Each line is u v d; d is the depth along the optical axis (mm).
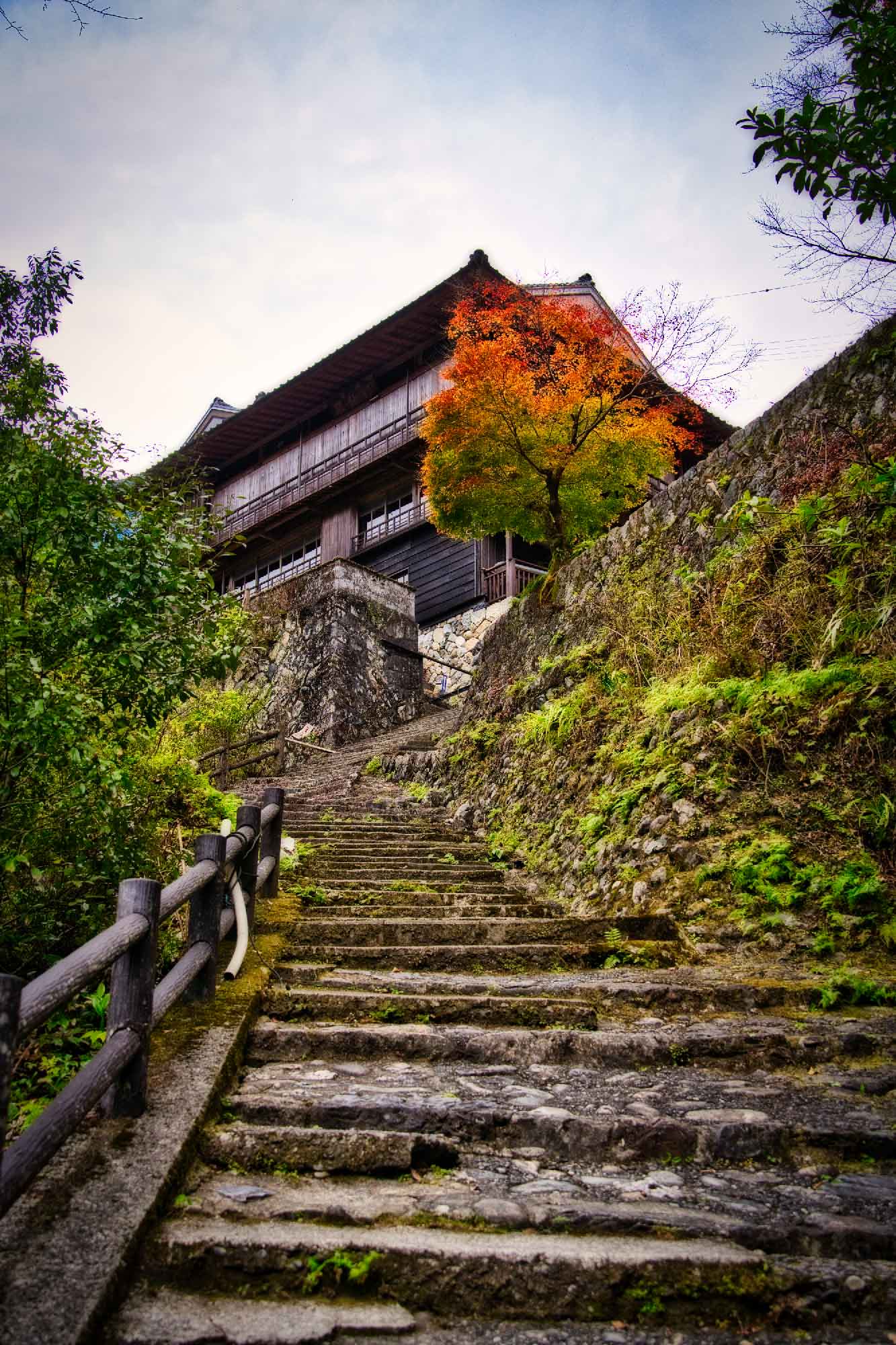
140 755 5770
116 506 4484
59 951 4770
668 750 6355
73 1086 2277
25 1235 2102
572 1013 3863
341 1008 3949
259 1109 2957
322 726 16125
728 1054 3502
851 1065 3412
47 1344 1746
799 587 6387
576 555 11094
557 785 7777
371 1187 2574
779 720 5746
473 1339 2006
